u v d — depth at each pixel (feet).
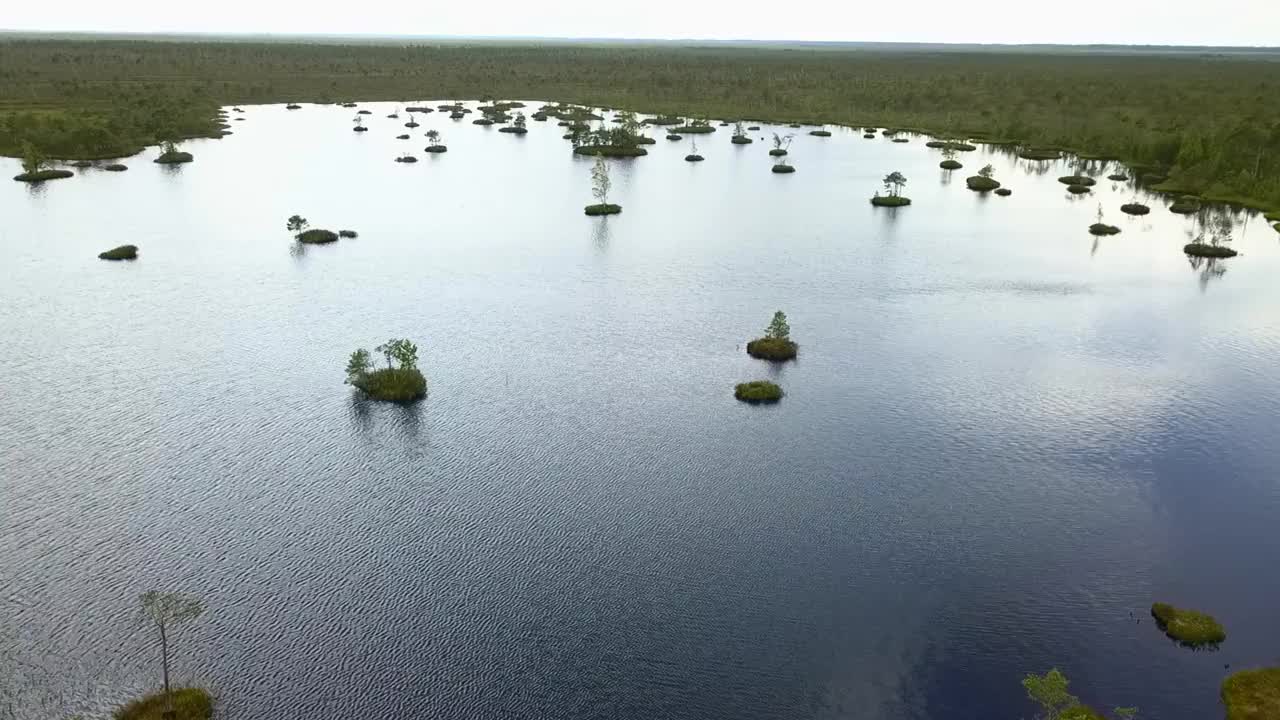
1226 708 178.19
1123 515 247.70
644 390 323.16
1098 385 330.54
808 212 615.98
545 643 195.11
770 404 312.50
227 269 457.68
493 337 371.97
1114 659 192.95
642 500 252.01
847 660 192.13
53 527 231.71
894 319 399.03
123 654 187.62
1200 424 299.99
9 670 182.29
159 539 228.02
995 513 248.32
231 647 190.90
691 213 609.83
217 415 296.71
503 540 231.91
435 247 509.35
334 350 354.54
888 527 241.14
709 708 178.29
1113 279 462.19
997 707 179.73
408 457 272.72
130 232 522.88
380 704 176.96
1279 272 474.08
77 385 317.01
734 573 220.84
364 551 225.56
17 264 455.63
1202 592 215.10
